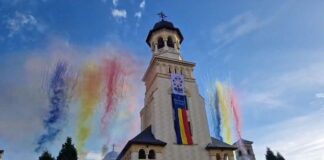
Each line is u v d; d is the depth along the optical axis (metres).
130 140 45.22
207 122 52.78
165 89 54.50
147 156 44.75
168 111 51.66
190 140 49.03
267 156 63.91
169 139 48.06
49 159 46.28
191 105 54.28
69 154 46.44
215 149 49.03
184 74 59.03
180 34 67.62
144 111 60.16
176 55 62.75
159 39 65.75
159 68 57.69
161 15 70.56
